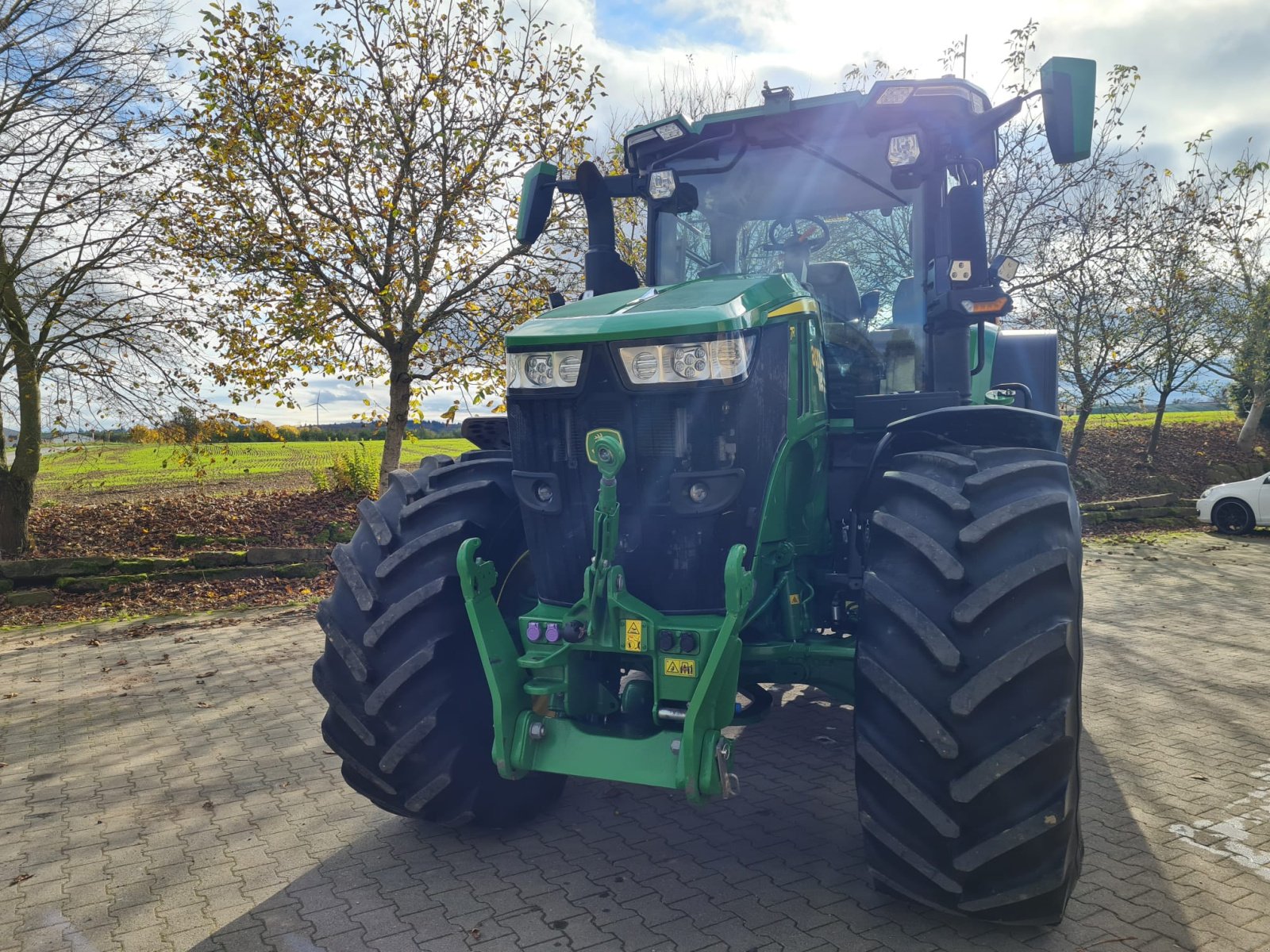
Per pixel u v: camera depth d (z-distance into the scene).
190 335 10.76
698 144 4.00
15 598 9.06
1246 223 16.70
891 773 2.67
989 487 2.82
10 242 10.05
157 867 3.47
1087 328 15.83
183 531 11.09
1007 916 2.71
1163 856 3.41
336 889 3.25
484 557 3.36
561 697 3.26
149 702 5.86
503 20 10.77
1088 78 3.20
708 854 3.48
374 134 10.55
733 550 2.81
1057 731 2.53
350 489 13.12
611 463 2.85
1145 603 8.59
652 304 3.08
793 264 3.97
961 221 3.43
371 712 3.25
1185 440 19.28
